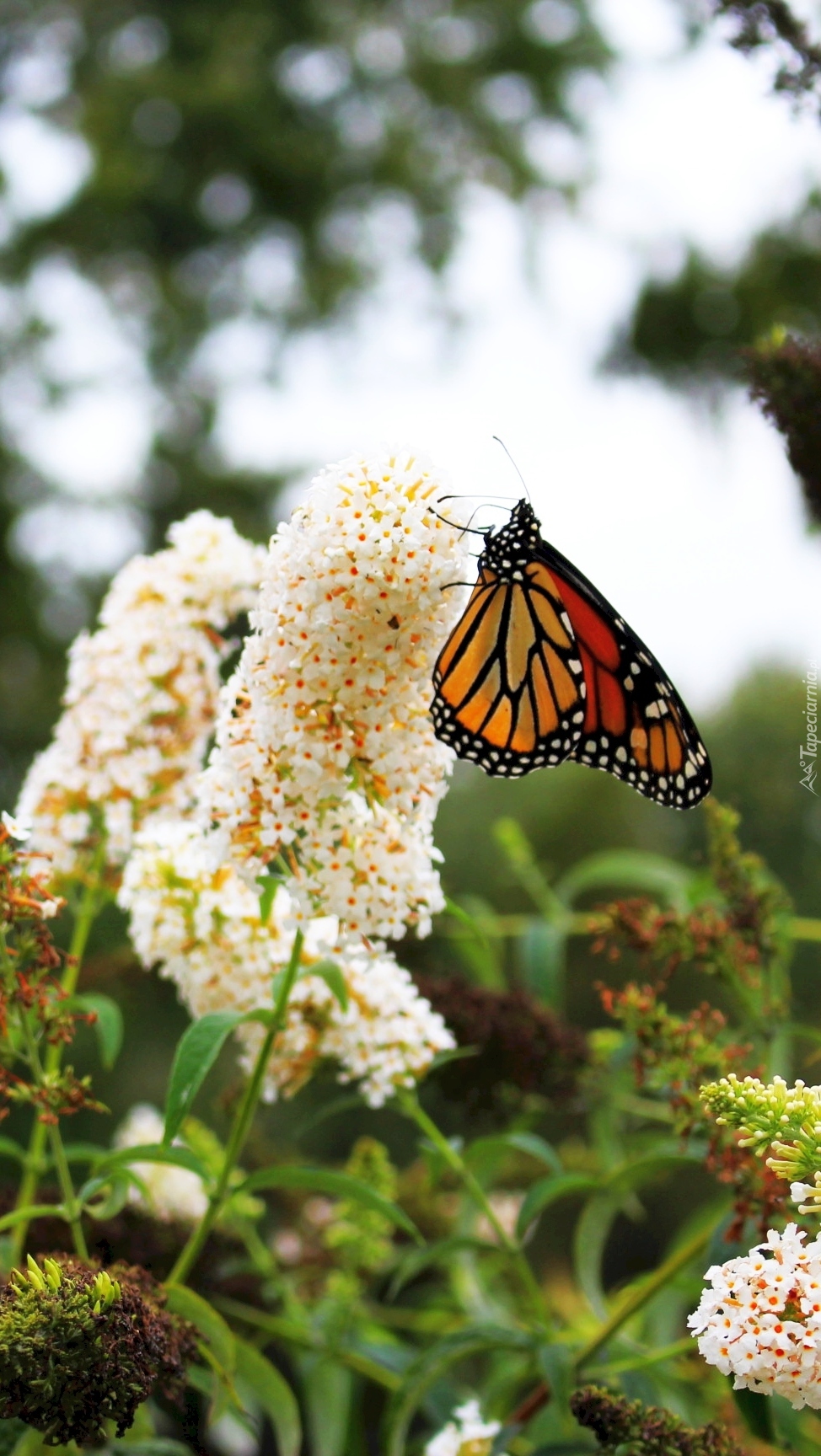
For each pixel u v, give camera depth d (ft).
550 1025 2.62
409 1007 2.53
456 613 2.37
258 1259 2.67
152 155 8.75
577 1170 2.83
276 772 2.39
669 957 2.55
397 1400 2.49
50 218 8.55
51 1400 2.23
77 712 2.57
